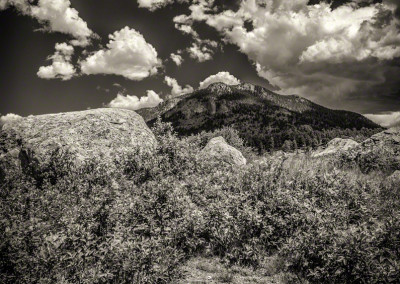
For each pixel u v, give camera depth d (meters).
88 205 7.61
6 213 7.36
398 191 9.06
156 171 10.62
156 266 5.50
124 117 13.73
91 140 12.06
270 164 9.95
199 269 6.28
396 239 5.58
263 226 6.95
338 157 14.52
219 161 12.74
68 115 13.02
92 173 9.97
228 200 7.90
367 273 4.94
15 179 10.29
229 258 6.49
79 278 5.24
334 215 6.97
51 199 8.62
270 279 5.76
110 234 6.20
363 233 5.49
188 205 7.88
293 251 6.11
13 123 12.44
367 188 8.72
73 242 6.05
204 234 7.25
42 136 11.73
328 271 5.39
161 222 7.20
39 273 5.30
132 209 7.50
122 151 12.17
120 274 5.38
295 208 7.42
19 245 5.68
